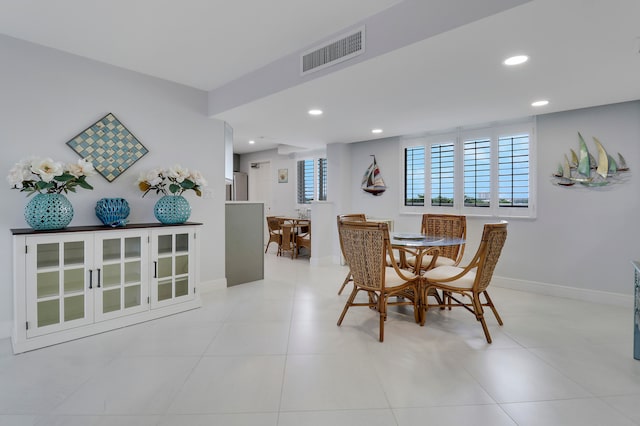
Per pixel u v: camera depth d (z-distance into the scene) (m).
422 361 2.21
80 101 2.84
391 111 3.58
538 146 3.84
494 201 4.20
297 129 4.55
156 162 3.34
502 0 1.68
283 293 3.83
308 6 2.10
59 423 1.58
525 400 1.79
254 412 1.68
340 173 5.62
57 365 2.12
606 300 3.47
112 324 2.69
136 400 1.76
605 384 1.94
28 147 2.58
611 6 1.62
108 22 2.28
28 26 2.34
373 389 1.88
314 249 5.50
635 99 3.18
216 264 3.94
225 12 2.16
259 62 3.00
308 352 2.34
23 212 2.56
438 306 2.86
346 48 2.38
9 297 2.50
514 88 2.84
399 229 5.14
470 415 1.66
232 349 2.38
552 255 3.78
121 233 2.72
